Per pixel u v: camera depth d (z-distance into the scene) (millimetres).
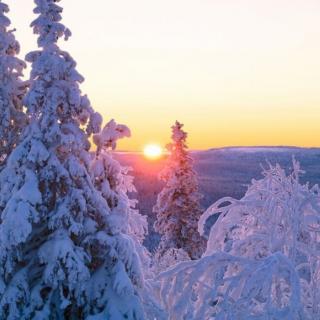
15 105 14906
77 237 13188
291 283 10211
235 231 13289
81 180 13172
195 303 11438
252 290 10414
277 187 12617
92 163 13820
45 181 12992
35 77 13078
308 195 11938
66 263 12250
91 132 13219
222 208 12945
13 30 14953
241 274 10797
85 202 12898
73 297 13211
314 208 11828
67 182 12938
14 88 14602
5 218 12281
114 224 12859
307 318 10516
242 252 12273
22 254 13211
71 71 13117
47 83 13195
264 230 12469
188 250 33250
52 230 13414
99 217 13414
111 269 13117
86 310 12953
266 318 10039
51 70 12891
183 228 33156
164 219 33844
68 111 13281
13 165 12914
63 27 13195
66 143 12898
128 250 12820
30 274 13180
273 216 12070
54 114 12945
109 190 13469
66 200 12961
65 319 13375
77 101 12945
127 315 12547
